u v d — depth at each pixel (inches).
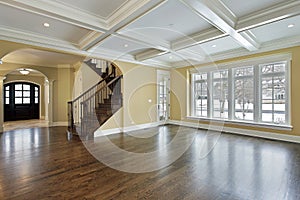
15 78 343.0
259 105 201.2
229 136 202.8
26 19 132.5
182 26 144.9
